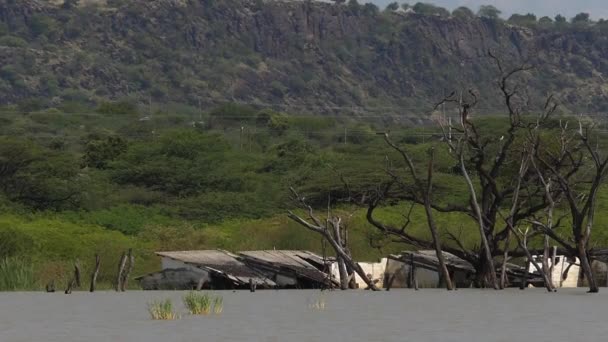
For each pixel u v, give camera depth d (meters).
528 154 138.75
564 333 80.69
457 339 76.69
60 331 83.25
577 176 192.00
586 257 132.50
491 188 140.50
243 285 135.88
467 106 139.88
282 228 177.38
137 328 84.56
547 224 138.00
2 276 139.50
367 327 85.06
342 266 139.12
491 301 115.38
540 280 148.38
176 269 136.62
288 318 92.69
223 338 77.25
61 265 152.75
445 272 137.38
